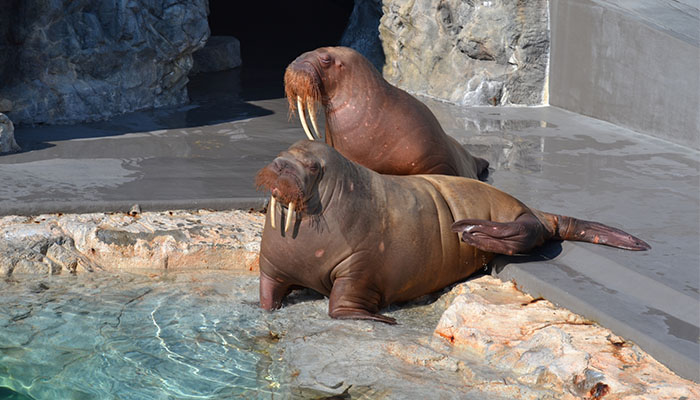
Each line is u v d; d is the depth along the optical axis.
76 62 13.07
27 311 7.00
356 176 6.88
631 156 11.26
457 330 6.43
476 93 15.01
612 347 5.93
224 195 9.22
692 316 6.19
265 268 7.06
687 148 11.79
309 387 5.73
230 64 18.12
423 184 7.42
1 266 7.80
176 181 9.75
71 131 12.25
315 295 7.54
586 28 13.84
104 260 8.12
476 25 15.01
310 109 8.36
